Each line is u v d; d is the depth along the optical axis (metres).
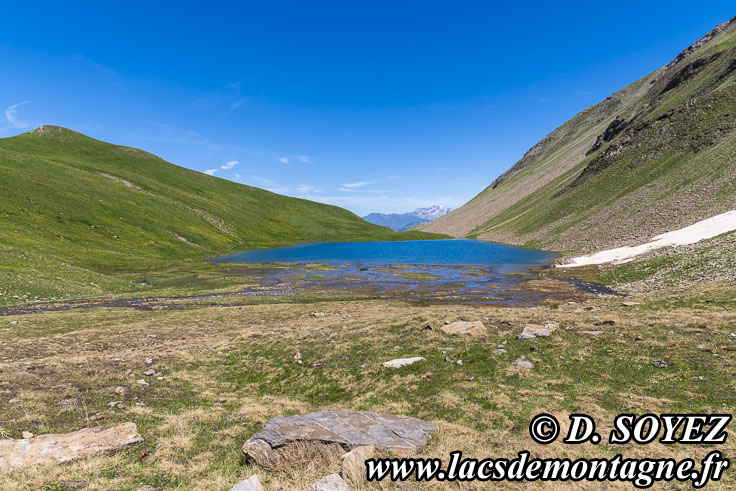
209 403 15.77
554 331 21.44
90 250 81.62
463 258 106.81
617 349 17.69
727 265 40.44
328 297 50.16
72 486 8.19
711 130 107.69
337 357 21.39
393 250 146.25
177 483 8.72
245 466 9.59
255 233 188.12
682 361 15.36
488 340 21.12
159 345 25.69
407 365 18.84
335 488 7.96
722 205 71.19
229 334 29.47
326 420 11.35
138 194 150.00
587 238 101.31
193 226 146.25
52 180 116.94
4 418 12.09
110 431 11.05
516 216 199.25
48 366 18.52
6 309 37.97
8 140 199.88
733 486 8.09
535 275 68.62
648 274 50.50
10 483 7.92
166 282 63.31
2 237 66.12
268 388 18.66
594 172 151.62
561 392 14.09
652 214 89.19
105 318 34.41
